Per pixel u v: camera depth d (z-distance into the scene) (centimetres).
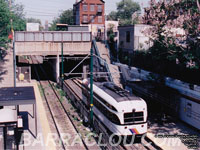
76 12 6862
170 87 2402
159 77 2573
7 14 3459
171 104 2275
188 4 2056
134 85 2756
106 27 5184
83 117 2339
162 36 2220
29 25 5019
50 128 2158
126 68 3328
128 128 1758
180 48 2202
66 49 4216
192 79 2225
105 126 1923
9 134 1669
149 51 2997
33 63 5791
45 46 4131
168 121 2261
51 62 4741
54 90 3588
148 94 2492
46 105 2878
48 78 4538
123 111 1741
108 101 1869
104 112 1933
